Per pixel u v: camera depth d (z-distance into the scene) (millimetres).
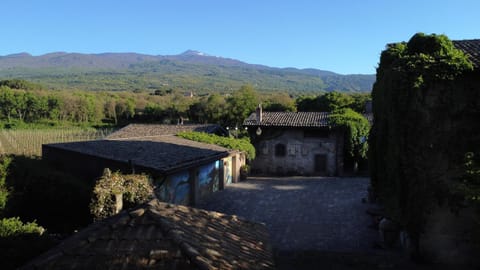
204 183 18594
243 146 24953
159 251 4191
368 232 12453
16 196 10281
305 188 21703
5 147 29000
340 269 8820
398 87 9727
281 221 14078
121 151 15469
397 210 10211
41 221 11016
